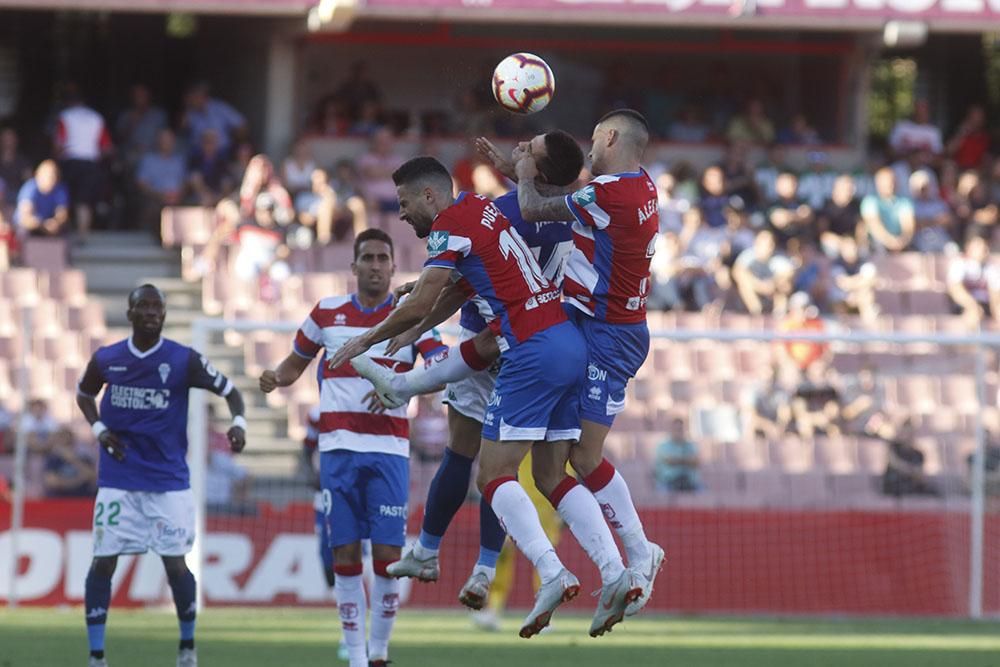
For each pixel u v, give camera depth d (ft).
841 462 189.37
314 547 165.68
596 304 81.41
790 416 191.11
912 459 181.06
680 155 251.39
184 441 108.06
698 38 259.39
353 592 105.29
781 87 264.52
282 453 182.80
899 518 174.09
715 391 201.87
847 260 227.61
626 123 82.43
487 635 141.38
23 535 160.76
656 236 82.38
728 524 172.45
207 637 134.21
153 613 156.56
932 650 135.33
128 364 106.11
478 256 80.53
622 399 83.51
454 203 81.66
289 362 107.34
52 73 258.16
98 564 106.83
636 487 181.16
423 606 166.20
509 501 80.28
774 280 216.95
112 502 106.52
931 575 173.47
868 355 208.95
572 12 229.04
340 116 244.63
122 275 218.59
